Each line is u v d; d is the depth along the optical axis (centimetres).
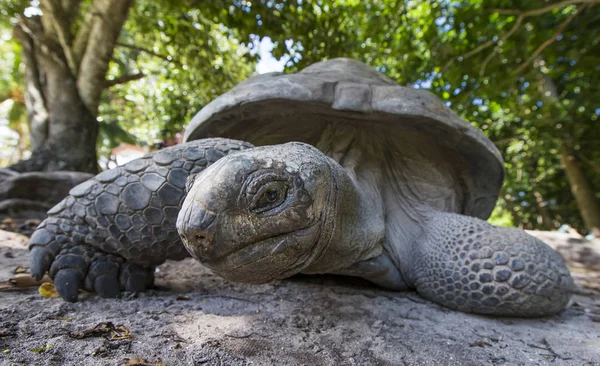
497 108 252
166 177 38
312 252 31
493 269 43
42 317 34
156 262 42
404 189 58
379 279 49
